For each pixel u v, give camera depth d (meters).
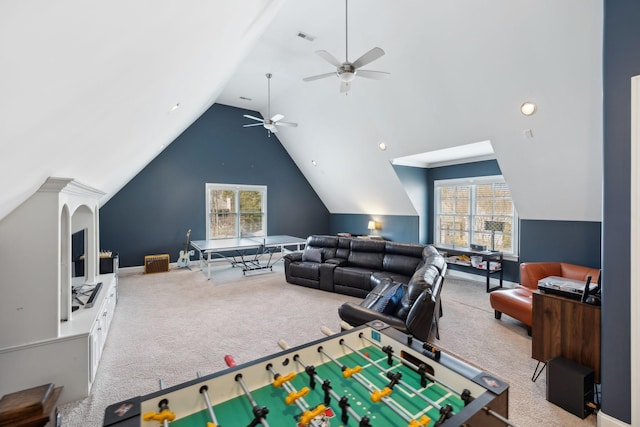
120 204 5.90
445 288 4.93
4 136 0.87
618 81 1.67
